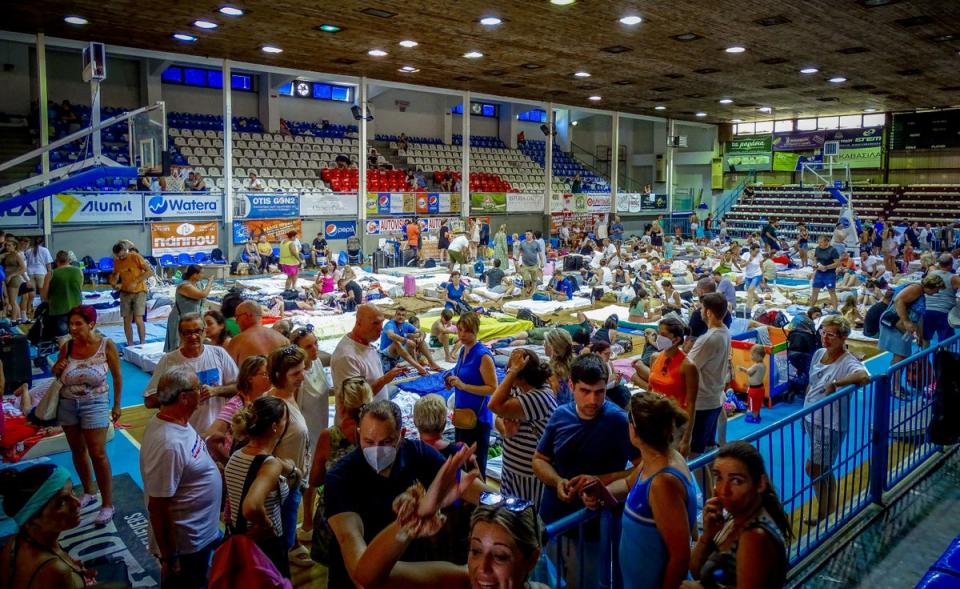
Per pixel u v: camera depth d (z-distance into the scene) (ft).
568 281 55.31
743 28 48.39
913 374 18.90
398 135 100.68
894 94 83.15
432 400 12.33
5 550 9.30
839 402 15.61
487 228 85.97
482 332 38.58
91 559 15.65
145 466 11.99
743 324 33.73
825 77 70.33
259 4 43.04
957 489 18.22
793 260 80.12
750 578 8.46
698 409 18.63
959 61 60.85
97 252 60.29
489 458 21.48
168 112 81.30
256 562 9.43
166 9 44.55
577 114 116.26
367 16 45.80
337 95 94.99
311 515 16.60
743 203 119.96
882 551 15.07
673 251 85.15
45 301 32.76
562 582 10.12
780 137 118.32
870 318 33.40
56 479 9.43
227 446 14.65
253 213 69.62
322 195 74.79
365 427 8.89
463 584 7.78
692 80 72.59
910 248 74.95
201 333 16.35
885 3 41.65
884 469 17.29
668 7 42.93
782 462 13.67
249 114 88.84
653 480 9.50
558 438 11.96
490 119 112.37
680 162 126.41
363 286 53.67
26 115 70.38
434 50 57.67
